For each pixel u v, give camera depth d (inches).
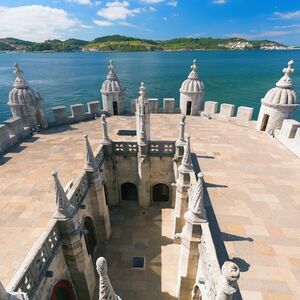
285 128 850.8
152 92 3029.0
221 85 3499.0
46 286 430.9
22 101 957.8
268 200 569.0
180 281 539.8
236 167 715.4
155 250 730.2
